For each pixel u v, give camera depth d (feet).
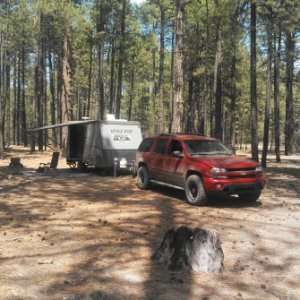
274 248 24.31
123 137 61.16
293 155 130.11
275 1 70.28
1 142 91.15
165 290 17.83
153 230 27.73
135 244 24.40
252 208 35.76
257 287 18.57
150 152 44.70
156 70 149.89
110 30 101.65
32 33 107.76
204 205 36.58
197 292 17.74
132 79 151.43
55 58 144.66
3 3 96.84
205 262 20.22
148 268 20.44
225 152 39.86
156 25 117.60
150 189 46.06
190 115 128.16
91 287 18.01
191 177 36.91
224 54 101.19
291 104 126.00
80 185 49.29
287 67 117.70
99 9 91.86
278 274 20.27
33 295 17.10
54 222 29.81
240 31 74.33
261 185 36.47
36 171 64.03
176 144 41.09
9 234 26.43
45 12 92.02
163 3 101.35
